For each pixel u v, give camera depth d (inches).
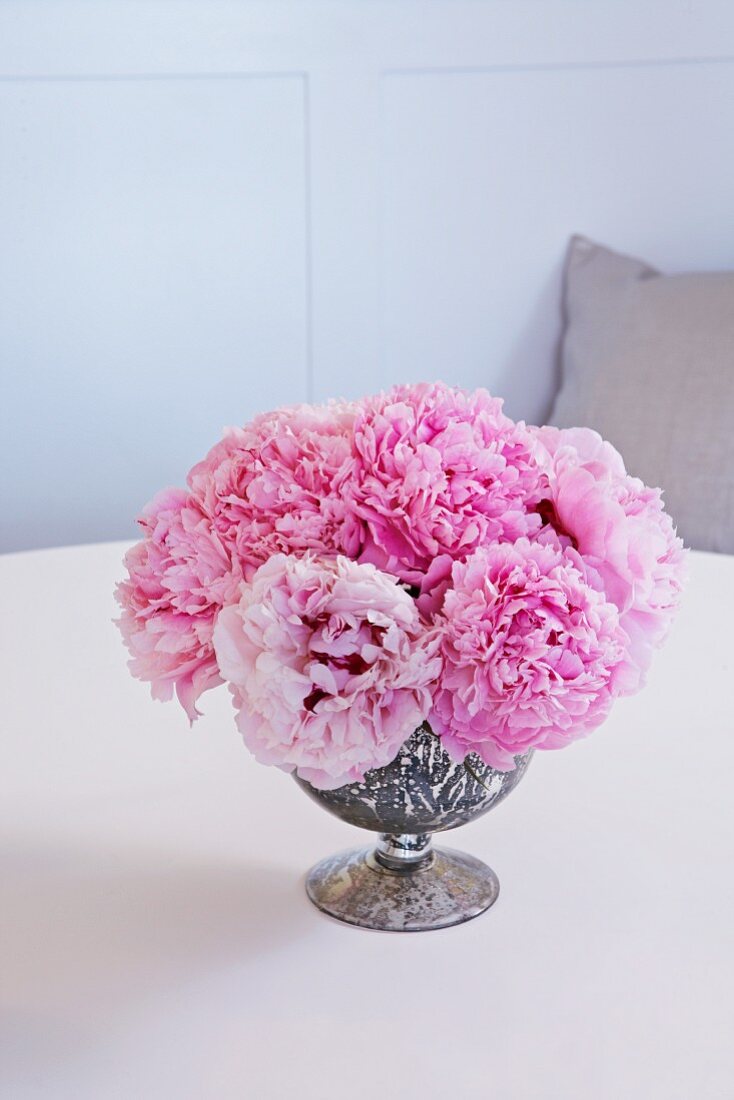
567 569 28.0
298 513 28.6
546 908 33.7
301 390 99.4
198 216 95.5
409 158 96.3
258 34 93.3
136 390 97.3
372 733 27.2
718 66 93.7
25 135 92.4
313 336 98.5
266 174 95.6
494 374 99.7
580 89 94.8
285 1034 28.6
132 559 31.8
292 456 29.6
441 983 30.5
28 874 35.3
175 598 29.9
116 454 98.1
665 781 40.6
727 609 56.2
